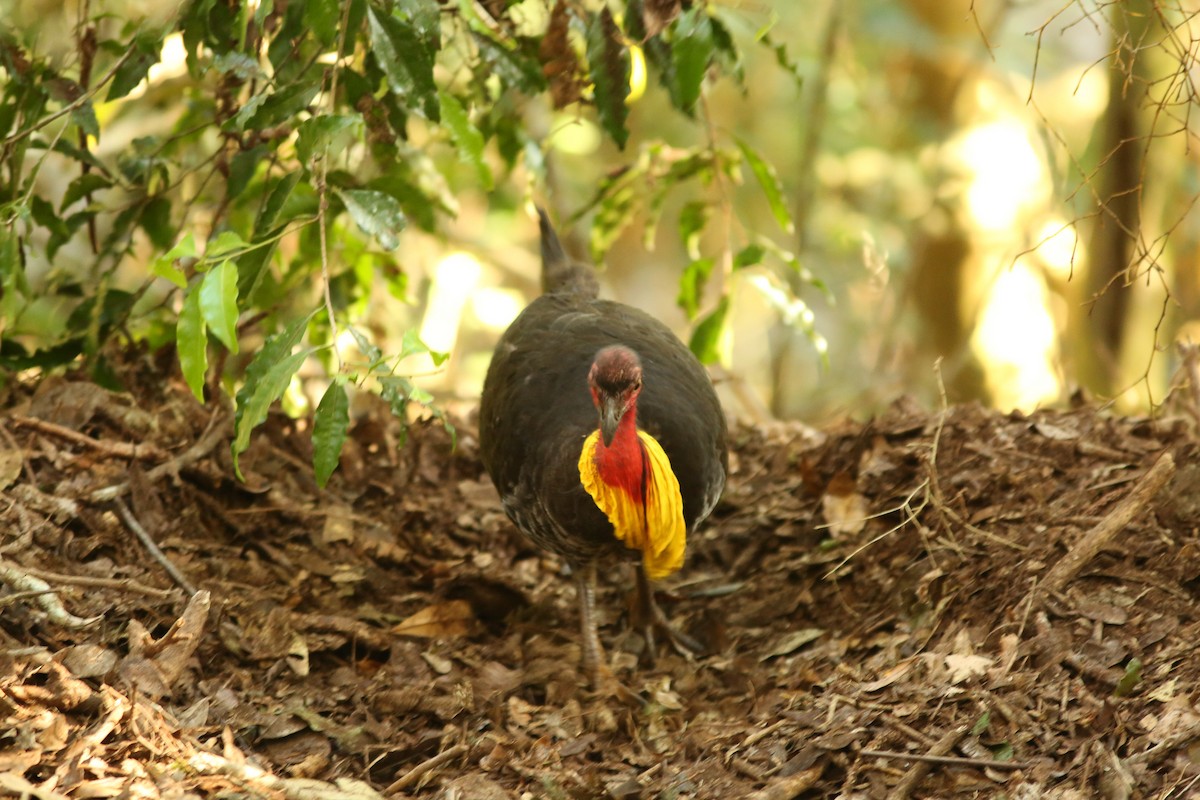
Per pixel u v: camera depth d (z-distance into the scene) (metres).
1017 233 17.22
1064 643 8.49
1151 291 16.06
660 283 24.61
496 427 9.70
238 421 8.38
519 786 8.07
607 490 8.82
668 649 10.21
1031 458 10.16
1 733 7.22
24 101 10.21
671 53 10.03
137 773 7.28
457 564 10.66
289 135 10.34
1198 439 9.80
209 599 8.74
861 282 18.72
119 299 10.77
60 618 8.24
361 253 11.71
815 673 9.19
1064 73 19.47
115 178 10.69
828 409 17.80
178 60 13.21
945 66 17.81
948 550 9.69
